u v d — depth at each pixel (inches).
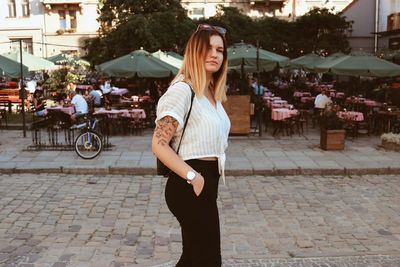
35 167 387.9
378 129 586.6
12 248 219.6
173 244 226.5
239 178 372.2
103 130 559.2
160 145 104.4
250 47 641.0
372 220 268.1
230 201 305.7
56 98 879.7
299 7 1462.8
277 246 225.5
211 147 109.3
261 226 256.1
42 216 270.7
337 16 1231.5
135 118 573.6
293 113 566.3
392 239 236.2
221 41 110.5
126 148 475.5
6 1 1446.9
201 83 108.1
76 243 227.3
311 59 883.4
